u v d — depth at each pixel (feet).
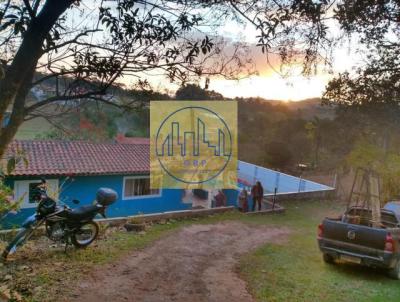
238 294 21.31
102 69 9.46
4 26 8.45
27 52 8.35
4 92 8.11
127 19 9.39
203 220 40.50
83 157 52.49
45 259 24.27
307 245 33.76
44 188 26.45
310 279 24.47
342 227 26.78
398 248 26.00
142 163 55.42
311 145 123.24
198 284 22.43
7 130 8.68
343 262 29.14
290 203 55.67
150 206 55.52
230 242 32.68
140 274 23.27
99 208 27.48
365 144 55.77
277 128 129.49
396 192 50.88
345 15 11.47
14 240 23.35
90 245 27.96
